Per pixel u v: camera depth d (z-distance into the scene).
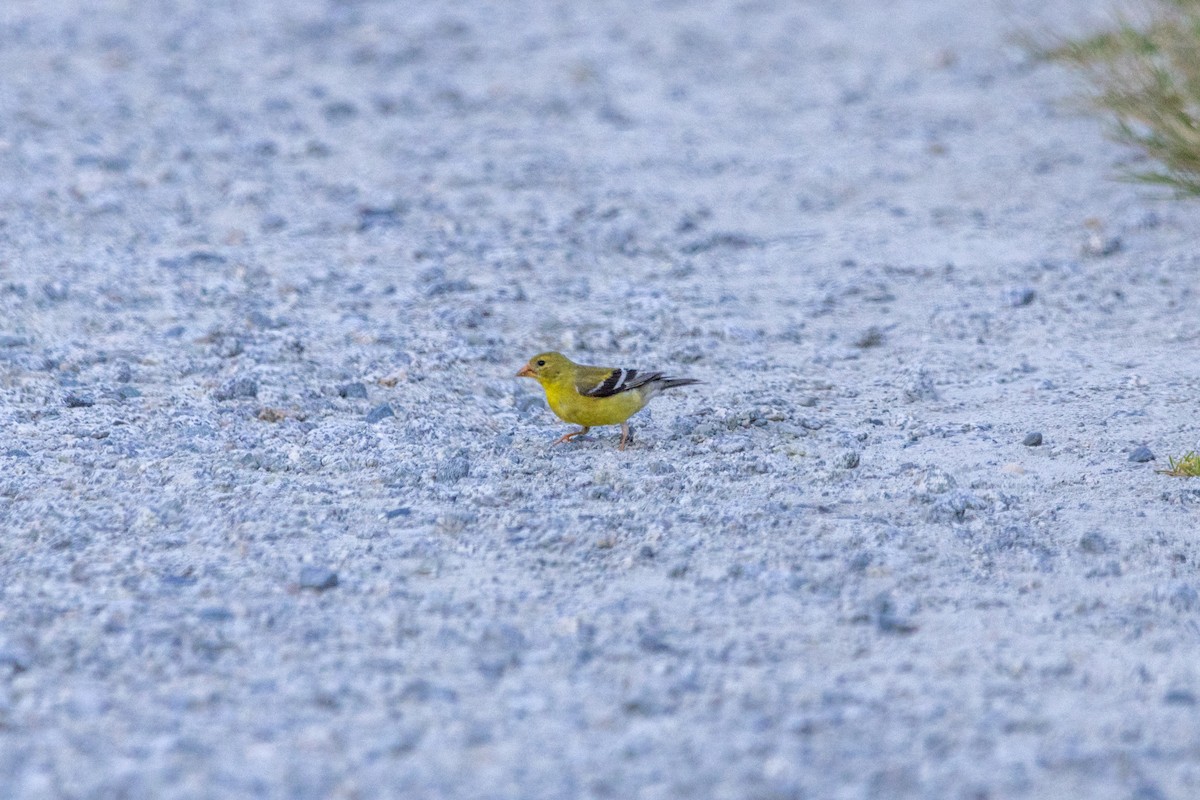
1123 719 7.61
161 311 15.30
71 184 19.58
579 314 15.65
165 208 19.02
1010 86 26.56
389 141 22.52
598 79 27.12
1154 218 18.97
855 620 8.84
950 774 7.01
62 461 11.26
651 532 10.05
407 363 13.95
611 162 21.95
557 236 18.39
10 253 16.91
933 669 8.21
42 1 30.89
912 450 12.09
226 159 21.22
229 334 14.57
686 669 8.07
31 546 9.63
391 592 9.06
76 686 7.77
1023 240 18.50
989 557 9.82
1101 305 16.09
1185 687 7.98
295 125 23.06
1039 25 29.66
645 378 11.95
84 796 6.70
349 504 10.59
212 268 16.78
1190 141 17.14
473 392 13.43
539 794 6.78
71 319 14.96
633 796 6.77
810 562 9.66
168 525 10.07
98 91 24.25
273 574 9.30
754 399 13.25
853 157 22.44
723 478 11.33
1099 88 21.55
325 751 7.15
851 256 18.03
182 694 7.70
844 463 11.65
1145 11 21.03
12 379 13.15
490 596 9.05
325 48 28.30
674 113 25.11
